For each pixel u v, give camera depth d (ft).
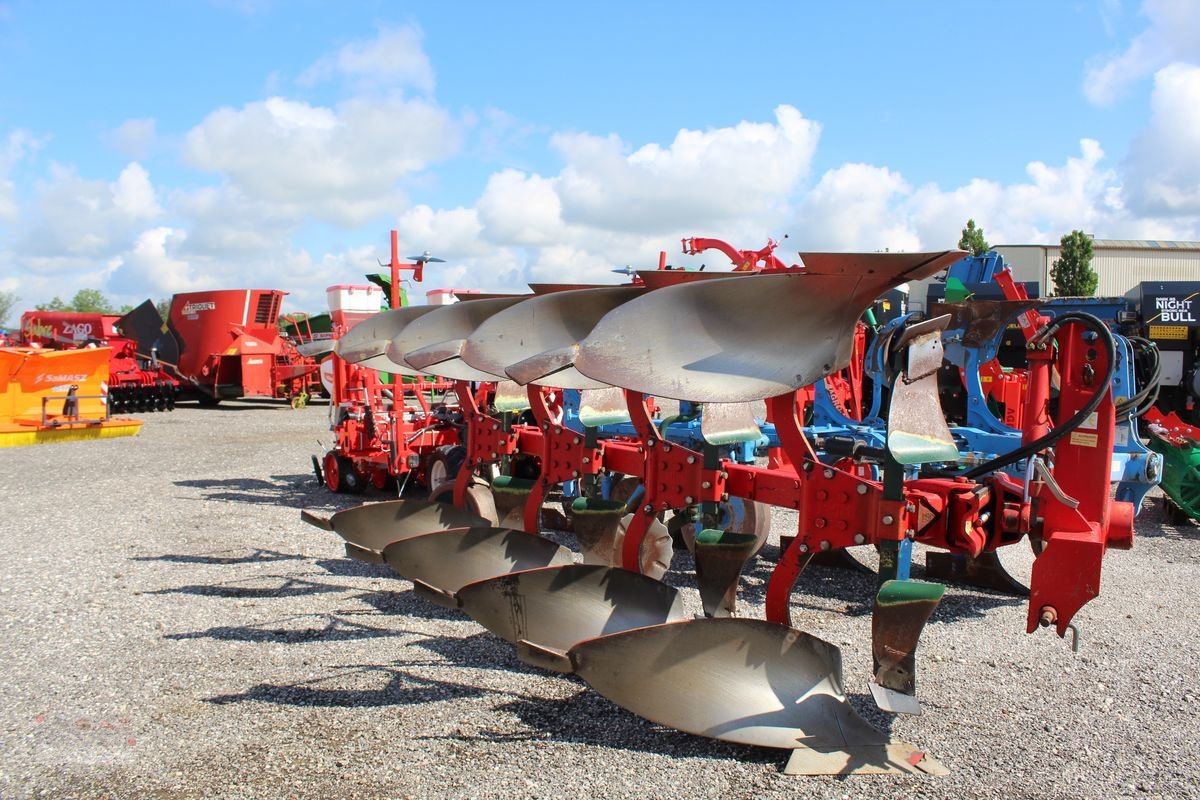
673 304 11.14
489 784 9.94
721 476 12.78
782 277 10.50
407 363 15.84
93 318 69.67
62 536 22.67
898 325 15.10
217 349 69.56
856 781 10.00
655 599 13.33
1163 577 19.63
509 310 15.15
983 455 19.61
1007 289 23.35
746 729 10.69
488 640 14.83
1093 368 11.06
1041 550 12.82
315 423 57.77
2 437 42.83
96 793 9.74
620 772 10.21
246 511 26.27
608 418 15.97
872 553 22.03
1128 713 12.07
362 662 13.78
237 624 15.60
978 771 10.32
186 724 11.51
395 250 25.82
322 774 10.18
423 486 30.07
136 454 40.45
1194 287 31.17
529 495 17.30
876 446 20.20
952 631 15.81
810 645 11.20
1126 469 20.58
